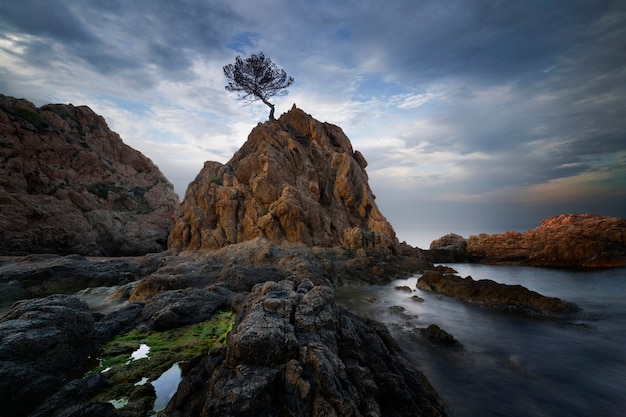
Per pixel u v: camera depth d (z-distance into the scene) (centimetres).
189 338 1130
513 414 741
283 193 3331
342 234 3559
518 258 3494
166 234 4184
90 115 4547
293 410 618
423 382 862
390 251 3234
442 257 3975
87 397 727
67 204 3416
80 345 990
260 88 4719
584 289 2080
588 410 757
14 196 3009
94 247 3406
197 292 1543
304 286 1235
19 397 673
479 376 928
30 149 3462
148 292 1650
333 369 684
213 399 609
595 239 3134
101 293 1841
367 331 1074
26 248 2902
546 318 1501
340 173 3994
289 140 3997
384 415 667
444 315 1576
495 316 1551
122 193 4203
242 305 1187
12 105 3653
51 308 977
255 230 3152
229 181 3634
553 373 950
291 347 716
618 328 1352
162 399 727
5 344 751
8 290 1731
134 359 960
